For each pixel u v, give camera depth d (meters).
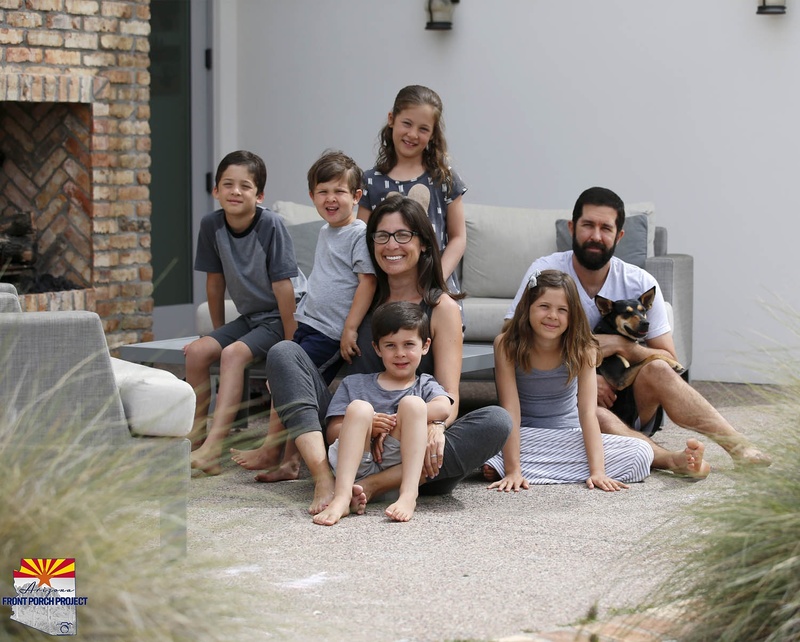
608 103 6.20
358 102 6.76
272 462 3.76
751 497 2.12
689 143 6.04
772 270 5.92
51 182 6.04
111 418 2.49
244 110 7.08
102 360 2.48
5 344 2.40
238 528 3.01
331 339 3.84
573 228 4.19
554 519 3.26
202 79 7.03
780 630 1.94
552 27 6.28
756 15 5.86
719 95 5.96
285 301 4.09
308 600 2.46
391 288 3.72
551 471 3.80
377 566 2.76
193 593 1.93
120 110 6.01
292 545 2.94
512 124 6.41
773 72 5.86
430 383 3.53
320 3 6.81
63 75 5.69
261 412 4.89
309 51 6.87
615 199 4.14
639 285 4.24
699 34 5.98
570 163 6.30
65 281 6.01
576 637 2.18
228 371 3.91
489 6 6.41
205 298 7.16
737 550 2.04
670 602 2.17
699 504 2.28
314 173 3.92
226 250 4.12
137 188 6.13
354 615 2.38
